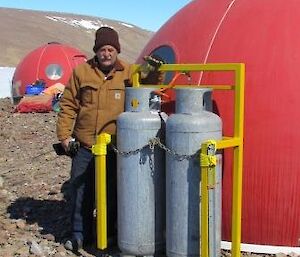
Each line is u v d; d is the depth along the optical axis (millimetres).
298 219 3262
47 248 3658
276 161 3215
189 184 3025
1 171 6172
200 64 3148
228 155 3281
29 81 13430
